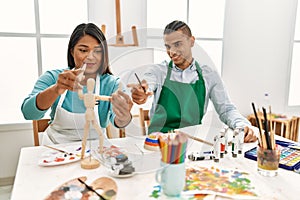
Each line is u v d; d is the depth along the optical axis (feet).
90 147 3.04
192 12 7.38
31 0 6.19
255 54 8.21
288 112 9.04
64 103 4.14
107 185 2.51
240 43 7.98
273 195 2.37
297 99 9.18
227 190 2.43
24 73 6.36
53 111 4.40
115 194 2.34
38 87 4.35
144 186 2.51
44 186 2.49
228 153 3.43
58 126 4.19
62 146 3.65
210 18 7.60
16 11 6.14
